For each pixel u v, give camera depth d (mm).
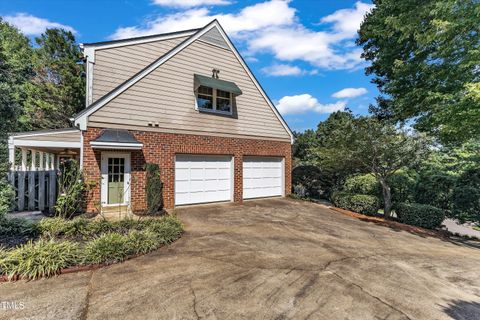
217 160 12078
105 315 3244
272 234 7395
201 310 3412
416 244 7602
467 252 7273
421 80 10992
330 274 4777
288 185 14789
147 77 10070
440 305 3902
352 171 13422
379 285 4461
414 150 9859
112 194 9375
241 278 4422
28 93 18047
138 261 5051
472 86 6559
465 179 10648
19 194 8180
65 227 6074
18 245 5109
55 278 4219
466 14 7336
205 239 6645
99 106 9062
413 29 9328
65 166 9406
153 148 10125
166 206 10359
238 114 12773
